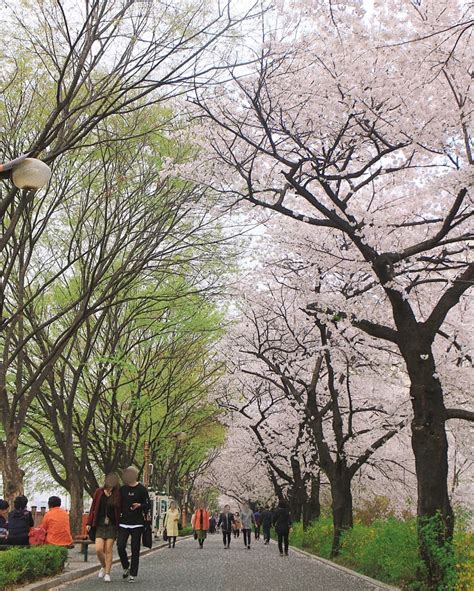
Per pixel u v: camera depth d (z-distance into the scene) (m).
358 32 11.91
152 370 27.30
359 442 25.41
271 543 37.78
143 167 16.16
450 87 12.18
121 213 16.36
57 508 13.88
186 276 19.52
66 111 12.23
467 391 18.33
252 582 12.79
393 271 11.63
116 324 22.31
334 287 18.30
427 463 11.12
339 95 12.34
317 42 12.46
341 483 19.77
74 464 21.69
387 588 11.57
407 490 27.56
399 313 11.66
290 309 22.19
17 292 17.64
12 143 13.73
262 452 31.56
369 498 32.34
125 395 27.03
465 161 13.13
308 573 15.20
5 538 13.33
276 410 31.36
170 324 22.08
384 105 12.52
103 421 27.14
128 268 18.47
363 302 16.69
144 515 12.76
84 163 15.73
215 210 15.21
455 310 18.78
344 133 12.80
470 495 28.27
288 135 12.36
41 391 21.75
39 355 20.70
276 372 22.78
